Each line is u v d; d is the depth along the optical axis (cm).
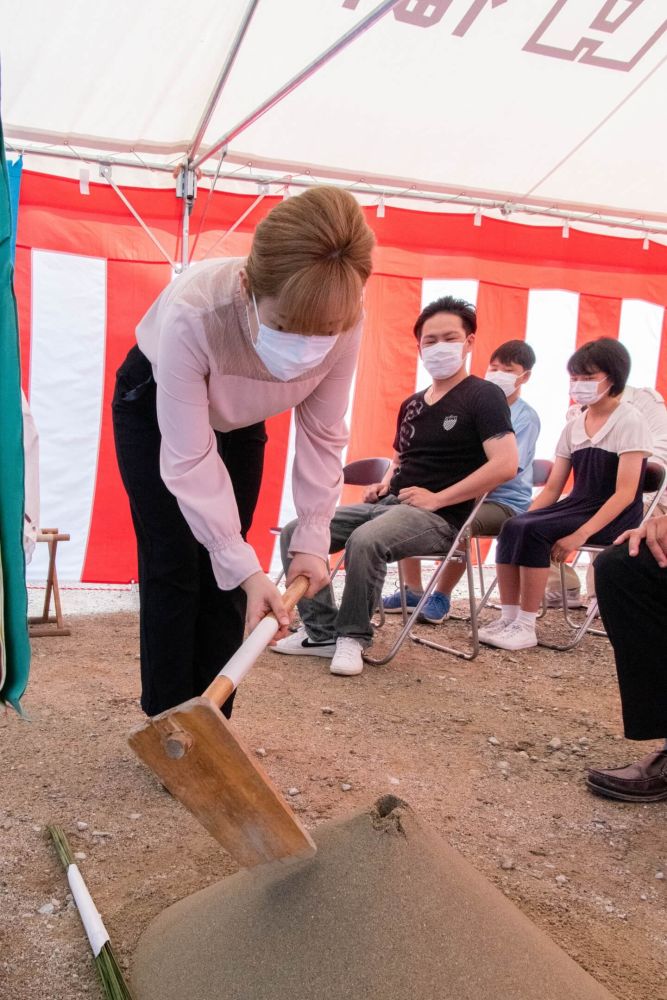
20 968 144
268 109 436
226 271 170
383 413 559
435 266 554
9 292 137
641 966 155
